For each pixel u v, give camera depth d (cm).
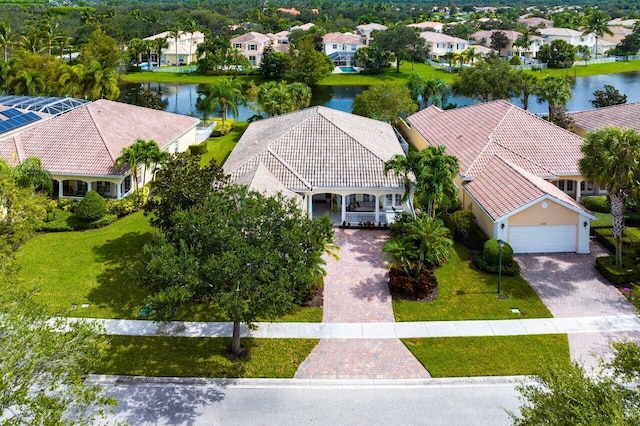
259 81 11806
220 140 6575
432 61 13800
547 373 1709
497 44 14525
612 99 6750
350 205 4375
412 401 2248
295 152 4216
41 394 1541
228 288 2247
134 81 11844
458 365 2475
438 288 3170
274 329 2753
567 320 2838
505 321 2834
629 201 3709
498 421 2131
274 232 2348
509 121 4803
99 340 2092
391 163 3662
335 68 13362
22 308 1770
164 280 2202
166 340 2648
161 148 4984
